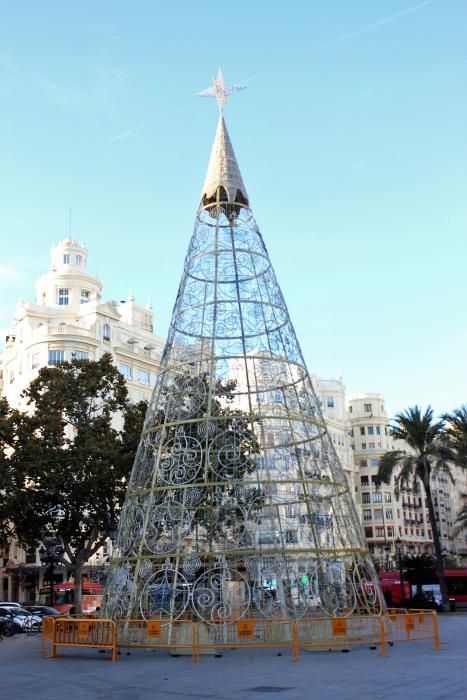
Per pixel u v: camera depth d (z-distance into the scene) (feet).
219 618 72.64
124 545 82.43
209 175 96.89
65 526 156.97
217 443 80.59
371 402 439.63
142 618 76.43
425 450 188.24
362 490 409.49
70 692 52.37
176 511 77.92
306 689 49.85
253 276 91.35
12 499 146.10
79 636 75.82
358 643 73.00
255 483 77.92
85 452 149.79
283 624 74.90
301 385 87.76
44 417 152.87
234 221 95.35
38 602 239.50
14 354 264.93
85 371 161.68
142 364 273.54
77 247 291.17
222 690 50.83
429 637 80.28
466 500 524.93
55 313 261.85
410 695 46.03
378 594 81.41
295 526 80.59
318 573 76.79
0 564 249.14
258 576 74.74
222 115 102.73
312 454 84.28
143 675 60.13
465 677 53.52
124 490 152.25
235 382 86.53
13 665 70.74
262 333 88.28
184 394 84.58
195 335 88.07
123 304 297.53
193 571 74.69
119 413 250.78
